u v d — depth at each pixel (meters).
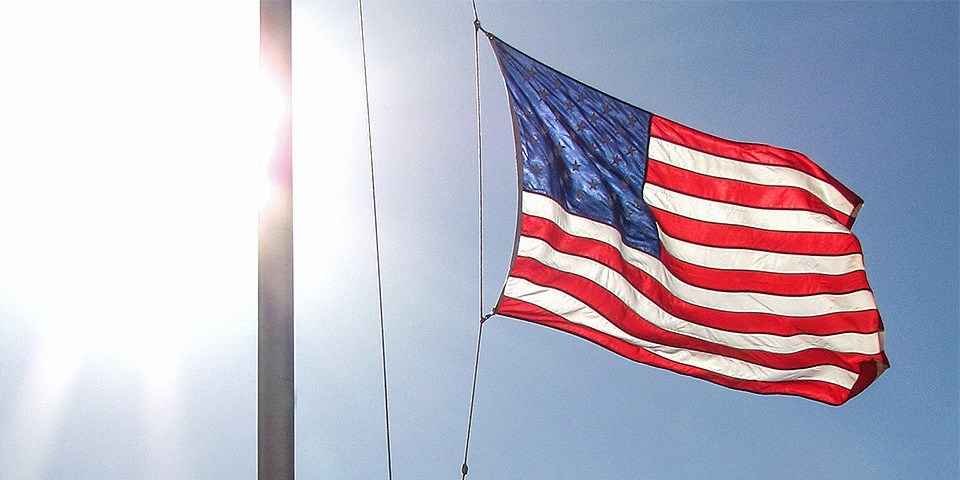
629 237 14.30
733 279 14.68
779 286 14.78
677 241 14.59
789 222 14.88
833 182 15.19
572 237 13.95
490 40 14.03
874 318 14.70
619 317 14.14
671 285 14.47
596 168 14.32
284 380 8.35
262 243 8.53
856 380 14.77
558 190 13.96
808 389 14.91
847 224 15.26
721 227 14.74
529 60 14.25
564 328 14.09
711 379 14.68
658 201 14.61
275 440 8.28
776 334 14.73
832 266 14.83
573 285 13.88
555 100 14.34
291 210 8.67
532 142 13.98
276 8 8.95
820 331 14.76
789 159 15.08
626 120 14.69
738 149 15.02
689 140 14.90
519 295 13.88
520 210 13.79
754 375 14.67
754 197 14.92
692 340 14.46
